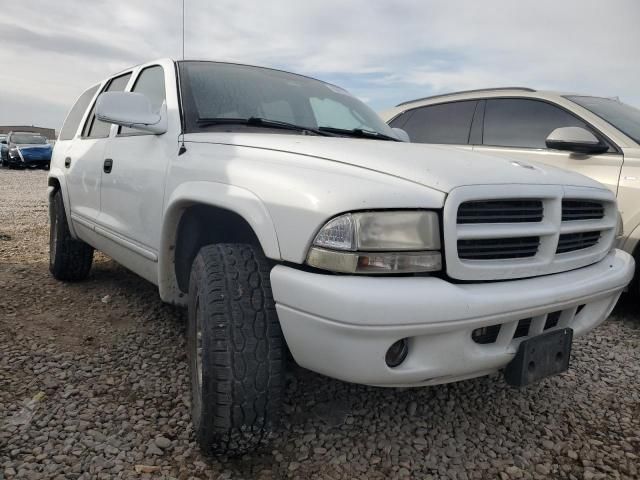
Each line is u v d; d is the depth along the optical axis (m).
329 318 1.68
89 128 4.05
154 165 2.74
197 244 2.55
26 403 2.41
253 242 2.36
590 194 2.26
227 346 1.86
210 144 2.44
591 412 2.58
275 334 1.90
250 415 1.88
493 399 2.67
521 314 1.88
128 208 3.02
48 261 5.09
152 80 3.23
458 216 1.82
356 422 2.39
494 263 1.90
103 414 2.36
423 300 1.68
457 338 1.78
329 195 1.77
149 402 2.48
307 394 2.61
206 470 2.01
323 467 2.06
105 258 5.23
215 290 1.93
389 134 3.29
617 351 3.31
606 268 2.33
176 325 3.43
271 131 2.76
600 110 4.25
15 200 10.97
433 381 1.86
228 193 2.08
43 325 3.35
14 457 2.03
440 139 5.10
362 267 1.71
